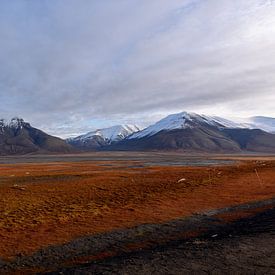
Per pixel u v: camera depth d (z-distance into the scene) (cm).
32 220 2989
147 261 1691
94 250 2241
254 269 1508
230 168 8300
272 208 3325
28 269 1931
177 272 1509
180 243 2211
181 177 6316
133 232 2642
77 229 2722
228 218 3050
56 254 2169
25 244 2361
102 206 3588
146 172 7869
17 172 8456
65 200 3950
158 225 2841
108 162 14125
